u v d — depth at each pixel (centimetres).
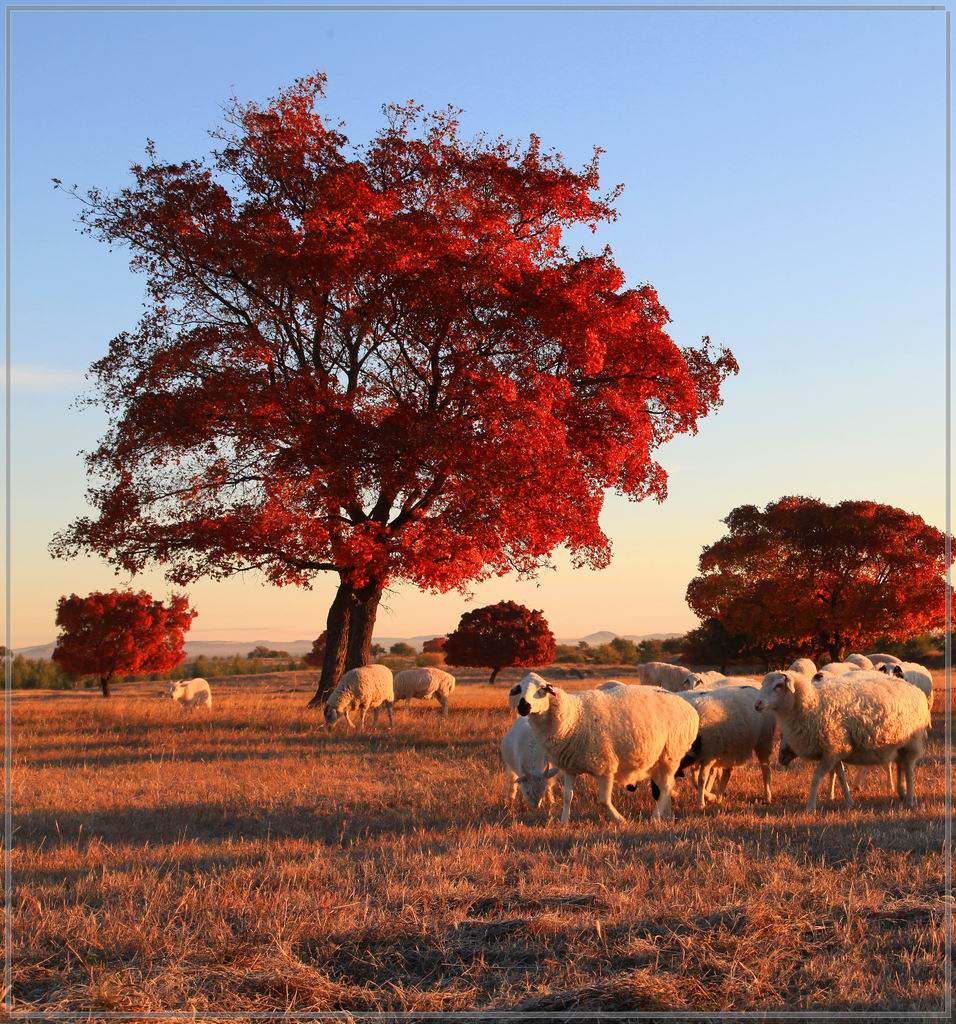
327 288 2211
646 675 1747
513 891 759
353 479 2186
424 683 2312
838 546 3809
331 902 737
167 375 2262
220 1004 583
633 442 2331
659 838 961
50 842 1045
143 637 4438
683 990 584
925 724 1167
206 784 1390
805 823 1010
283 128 2245
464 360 2186
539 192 2316
